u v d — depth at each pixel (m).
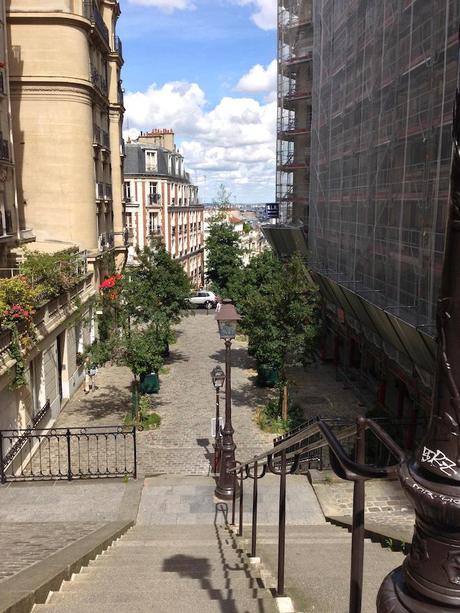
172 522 9.57
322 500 9.95
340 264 19.58
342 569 5.09
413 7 11.93
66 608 4.03
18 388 12.84
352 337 20.78
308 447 3.72
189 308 22.17
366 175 16.30
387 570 4.96
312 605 4.02
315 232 24.50
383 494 9.16
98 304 17.42
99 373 22.17
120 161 29.91
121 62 29.48
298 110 30.05
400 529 6.71
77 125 22.61
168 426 16.55
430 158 10.98
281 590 4.10
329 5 21.05
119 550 6.82
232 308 10.70
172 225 55.78
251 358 24.88
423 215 11.21
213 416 17.42
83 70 22.50
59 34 21.72
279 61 29.80
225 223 45.53
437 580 1.31
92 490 10.73
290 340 15.73
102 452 14.46
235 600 3.97
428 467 1.32
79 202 23.03
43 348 15.20
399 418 12.99
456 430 1.28
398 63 12.95
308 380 21.53
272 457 5.30
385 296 14.03
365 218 16.28
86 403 18.56
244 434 15.81
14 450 12.01
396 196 13.36
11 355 12.20
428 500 1.28
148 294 18.34
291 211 30.59
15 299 12.71
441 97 10.55
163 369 22.91
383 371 16.95
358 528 1.90
